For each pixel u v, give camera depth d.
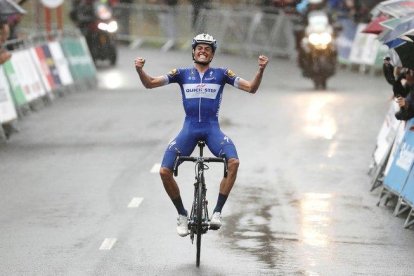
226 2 112.25
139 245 28.73
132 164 41.84
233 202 34.81
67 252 27.91
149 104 63.56
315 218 32.59
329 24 75.69
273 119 56.34
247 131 51.56
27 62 61.09
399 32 32.78
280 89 74.31
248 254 27.86
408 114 33.66
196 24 109.44
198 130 27.38
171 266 26.47
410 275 26.03
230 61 97.81
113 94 70.12
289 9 101.81
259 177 39.38
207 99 27.31
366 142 48.47
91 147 46.50
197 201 26.47
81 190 36.66
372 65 87.38
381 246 29.12
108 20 91.38
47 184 37.91
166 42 111.81
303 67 74.94
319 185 38.03
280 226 31.38
